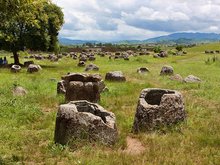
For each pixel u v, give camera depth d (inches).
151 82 1285.7
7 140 496.4
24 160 421.1
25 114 663.8
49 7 2247.8
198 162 405.1
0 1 481.7
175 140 490.9
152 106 548.4
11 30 2076.8
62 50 5004.9
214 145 472.1
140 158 417.4
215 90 1000.2
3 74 1497.3
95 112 523.2
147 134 527.8
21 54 3196.4
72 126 465.7
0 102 739.4
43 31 2175.2
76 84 808.3
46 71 1718.8
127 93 964.0
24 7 512.4
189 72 1695.4
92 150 443.8
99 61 2605.8
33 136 519.8
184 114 570.6
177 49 4586.6
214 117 643.5
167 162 401.7
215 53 3747.5
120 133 533.6
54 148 449.7
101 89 951.6
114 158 416.5
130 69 1860.2
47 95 898.7
